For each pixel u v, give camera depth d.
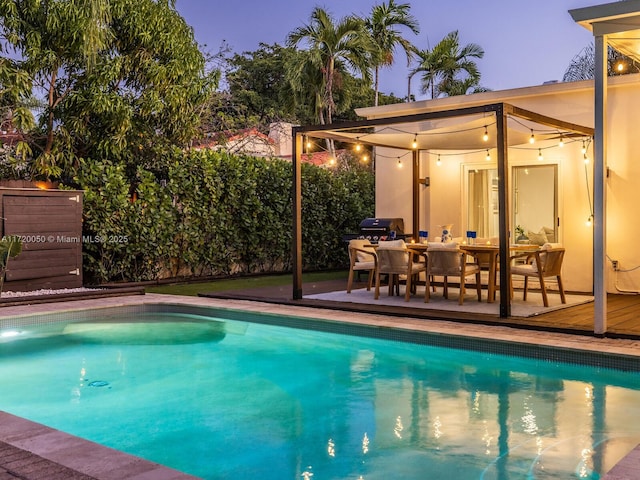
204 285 11.98
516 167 11.19
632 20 5.90
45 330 8.18
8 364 6.70
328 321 7.62
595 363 5.74
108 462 2.93
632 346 5.88
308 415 4.95
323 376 6.14
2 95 10.97
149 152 12.84
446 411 4.95
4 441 3.25
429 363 6.63
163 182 12.20
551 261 8.51
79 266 10.56
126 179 11.89
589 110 10.08
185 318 9.11
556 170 10.70
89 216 10.91
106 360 6.89
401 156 12.38
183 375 6.26
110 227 11.13
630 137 9.83
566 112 10.31
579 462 3.82
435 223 12.09
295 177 9.13
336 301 8.90
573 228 10.52
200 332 8.43
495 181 11.45
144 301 9.26
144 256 11.77
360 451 4.11
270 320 8.21
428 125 11.73
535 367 6.10
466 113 7.39
